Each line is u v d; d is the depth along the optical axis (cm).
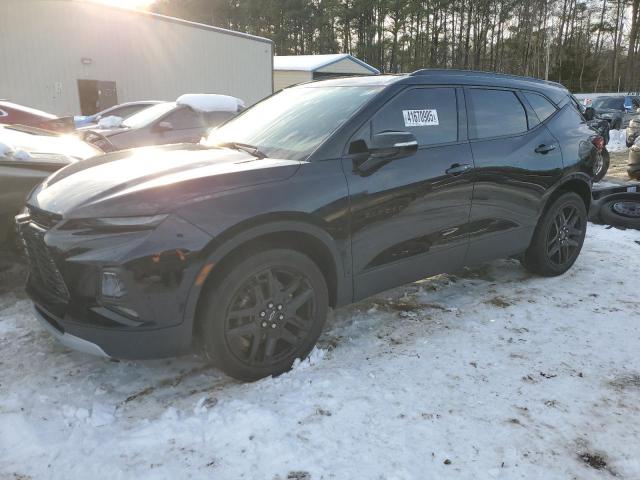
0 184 375
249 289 280
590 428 258
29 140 464
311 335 309
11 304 394
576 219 470
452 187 361
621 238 585
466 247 384
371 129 329
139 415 267
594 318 379
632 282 452
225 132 395
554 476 226
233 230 264
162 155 332
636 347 337
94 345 259
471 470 229
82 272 254
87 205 263
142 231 251
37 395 282
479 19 5612
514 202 409
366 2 5481
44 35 1347
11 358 320
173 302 255
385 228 328
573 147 456
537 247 447
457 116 379
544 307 399
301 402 275
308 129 335
